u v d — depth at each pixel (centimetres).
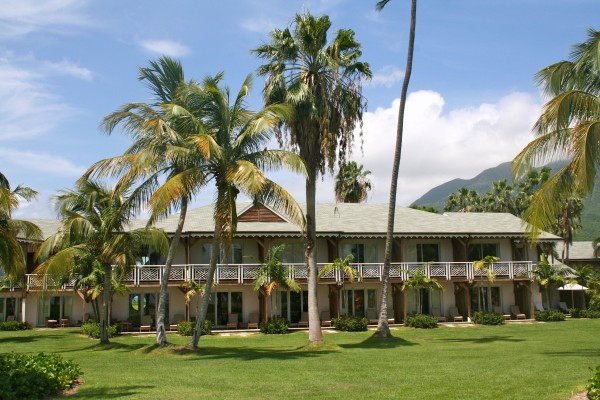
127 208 2269
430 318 3444
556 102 1647
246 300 3612
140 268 3412
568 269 4288
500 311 4022
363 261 3869
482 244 4081
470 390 1262
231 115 2130
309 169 2441
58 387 1295
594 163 1568
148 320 3450
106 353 2248
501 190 6856
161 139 2117
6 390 1141
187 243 3497
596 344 2392
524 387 1276
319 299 3719
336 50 2445
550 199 1731
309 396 1240
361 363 1831
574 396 1130
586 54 1694
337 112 2473
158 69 2273
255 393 1284
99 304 3619
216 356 2086
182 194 1983
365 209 4178
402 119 2641
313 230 2494
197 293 3416
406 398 1192
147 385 1401
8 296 3603
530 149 1742
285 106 2128
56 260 2380
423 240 4003
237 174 1894
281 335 3117
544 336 2838
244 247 3662
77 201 2538
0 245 1955
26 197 2620
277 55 2453
